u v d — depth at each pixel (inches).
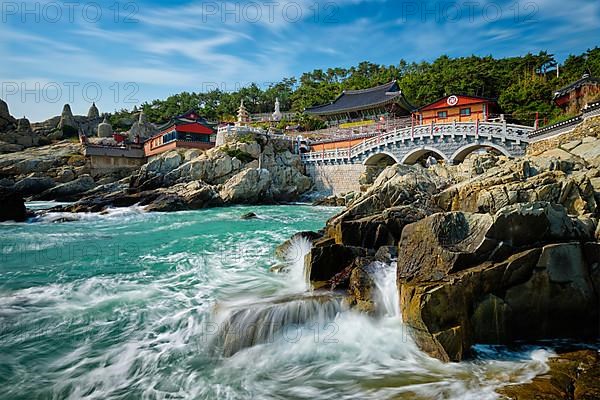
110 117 3474.4
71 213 1146.7
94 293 434.0
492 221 338.3
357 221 551.8
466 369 279.3
